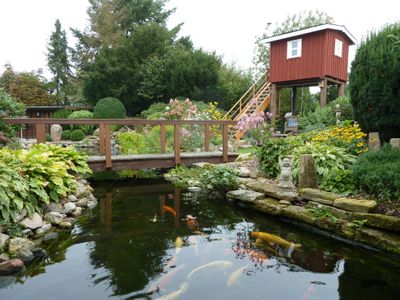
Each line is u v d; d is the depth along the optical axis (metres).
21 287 2.37
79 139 15.58
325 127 8.45
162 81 18.75
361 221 3.24
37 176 4.14
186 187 6.22
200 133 10.08
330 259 2.92
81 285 2.40
